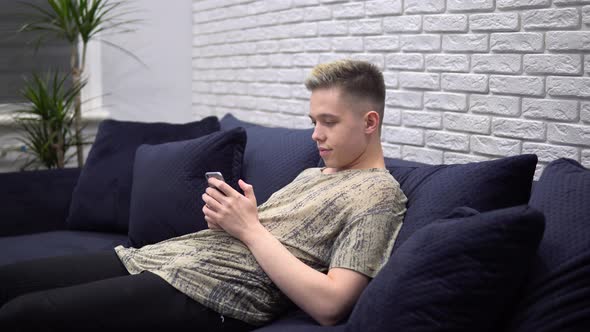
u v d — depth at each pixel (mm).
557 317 1053
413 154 2316
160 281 1466
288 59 2973
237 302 1466
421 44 2238
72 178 2738
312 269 1395
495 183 1437
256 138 2279
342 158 1587
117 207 2494
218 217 1522
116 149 2602
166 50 3891
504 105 1968
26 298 1354
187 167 2070
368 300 1156
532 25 1857
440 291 1062
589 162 1741
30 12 3803
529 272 1147
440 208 1443
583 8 1723
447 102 2160
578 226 1162
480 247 1055
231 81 3484
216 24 3596
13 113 3621
